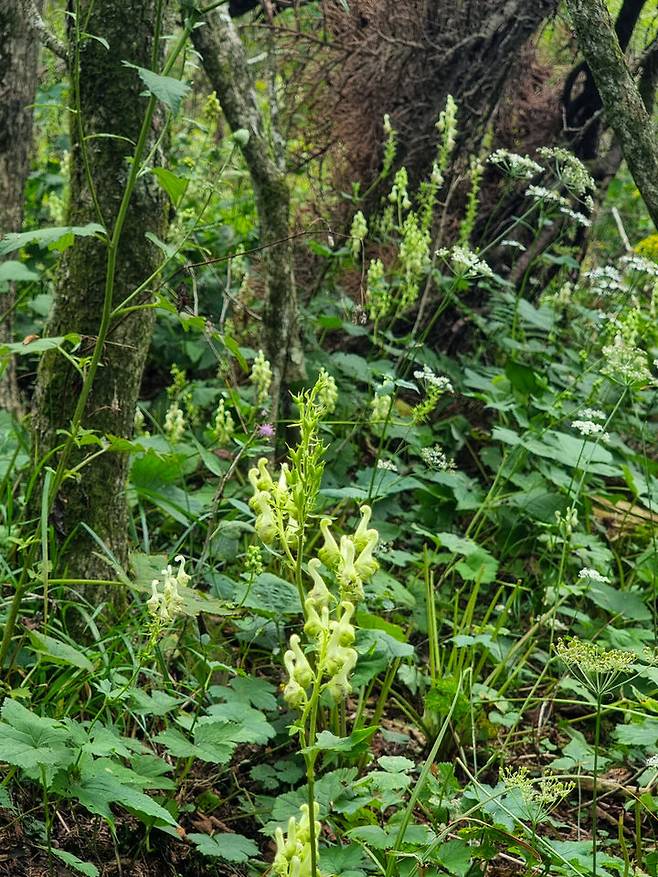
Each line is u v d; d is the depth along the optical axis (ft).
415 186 19.93
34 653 10.56
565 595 13.74
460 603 15.01
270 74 18.26
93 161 11.43
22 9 14.43
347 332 18.39
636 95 11.51
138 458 12.93
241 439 13.30
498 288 20.65
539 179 20.93
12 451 13.96
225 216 20.68
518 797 9.23
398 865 8.83
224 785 11.02
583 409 16.71
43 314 16.84
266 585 11.36
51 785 8.18
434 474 15.55
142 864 9.51
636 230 27.89
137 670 9.61
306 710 6.52
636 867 9.98
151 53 11.41
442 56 19.43
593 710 13.24
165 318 18.54
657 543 16.52
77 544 11.43
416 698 13.10
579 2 11.35
